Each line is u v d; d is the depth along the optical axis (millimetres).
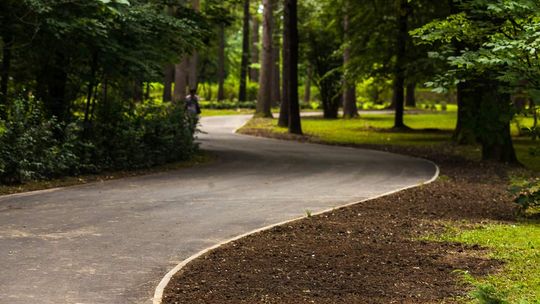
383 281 7098
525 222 11055
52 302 6172
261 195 13594
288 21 34531
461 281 7105
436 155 24109
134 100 19375
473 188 15406
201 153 22266
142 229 9844
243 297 6418
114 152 16875
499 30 11391
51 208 11375
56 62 16844
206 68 82125
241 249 8594
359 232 9867
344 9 35531
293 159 21375
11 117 14234
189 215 11125
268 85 44625
